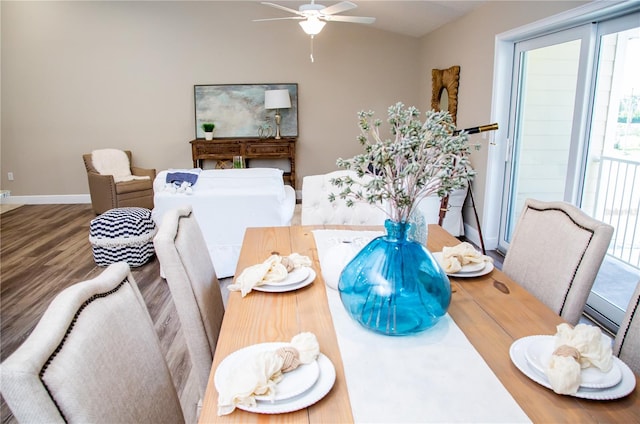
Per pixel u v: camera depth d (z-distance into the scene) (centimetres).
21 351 76
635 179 319
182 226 165
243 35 638
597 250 150
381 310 122
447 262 166
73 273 385
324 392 98
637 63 284
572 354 104
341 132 673
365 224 269
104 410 87
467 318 136
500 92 406
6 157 650
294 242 210
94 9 618
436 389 102
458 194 457
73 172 660
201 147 628
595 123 321
